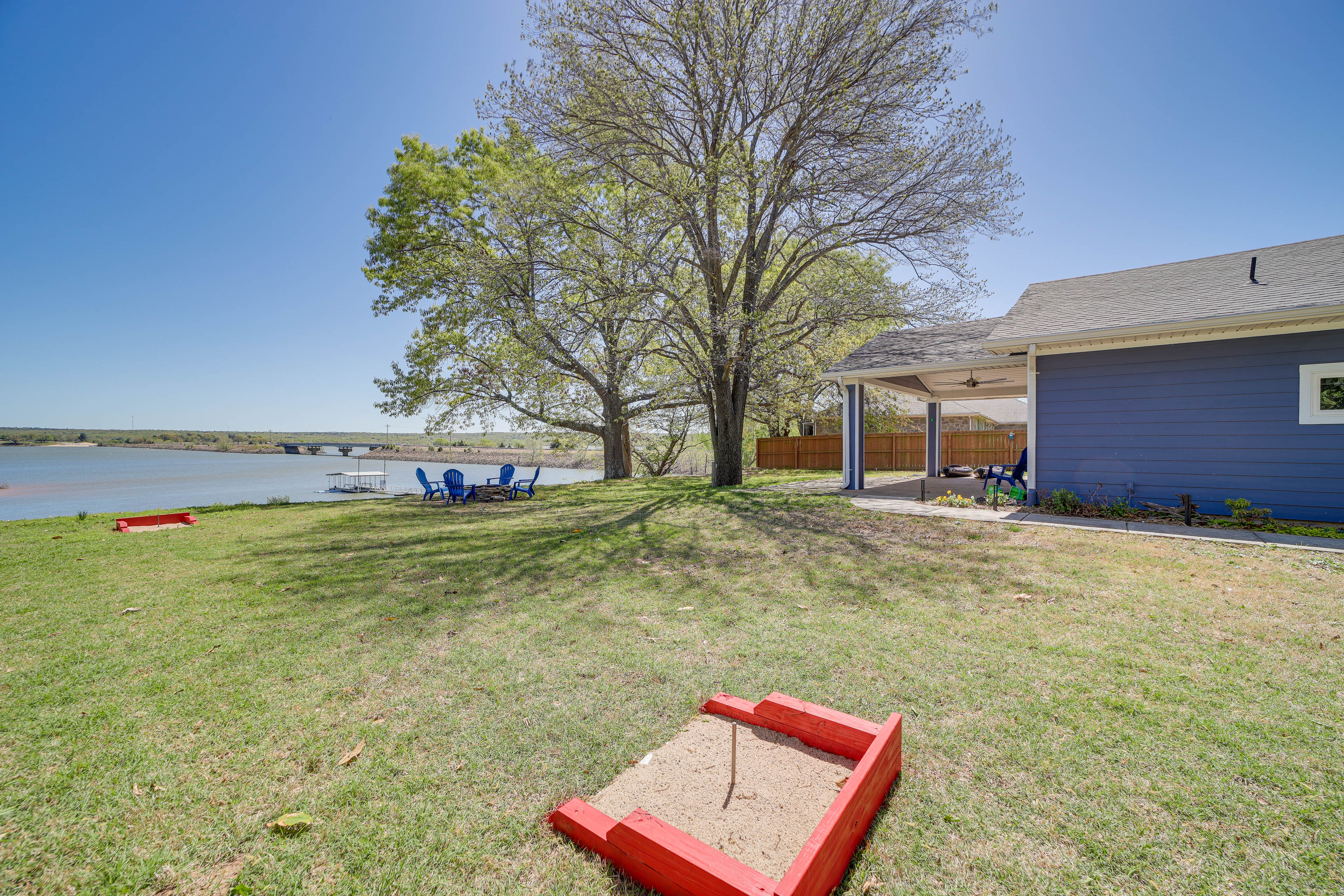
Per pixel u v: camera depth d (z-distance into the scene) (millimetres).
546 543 7242
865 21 10414
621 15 10969
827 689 2959
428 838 1852
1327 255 8250
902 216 11773
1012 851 1771
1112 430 8445
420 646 3646
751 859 1668
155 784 2148
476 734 2535
